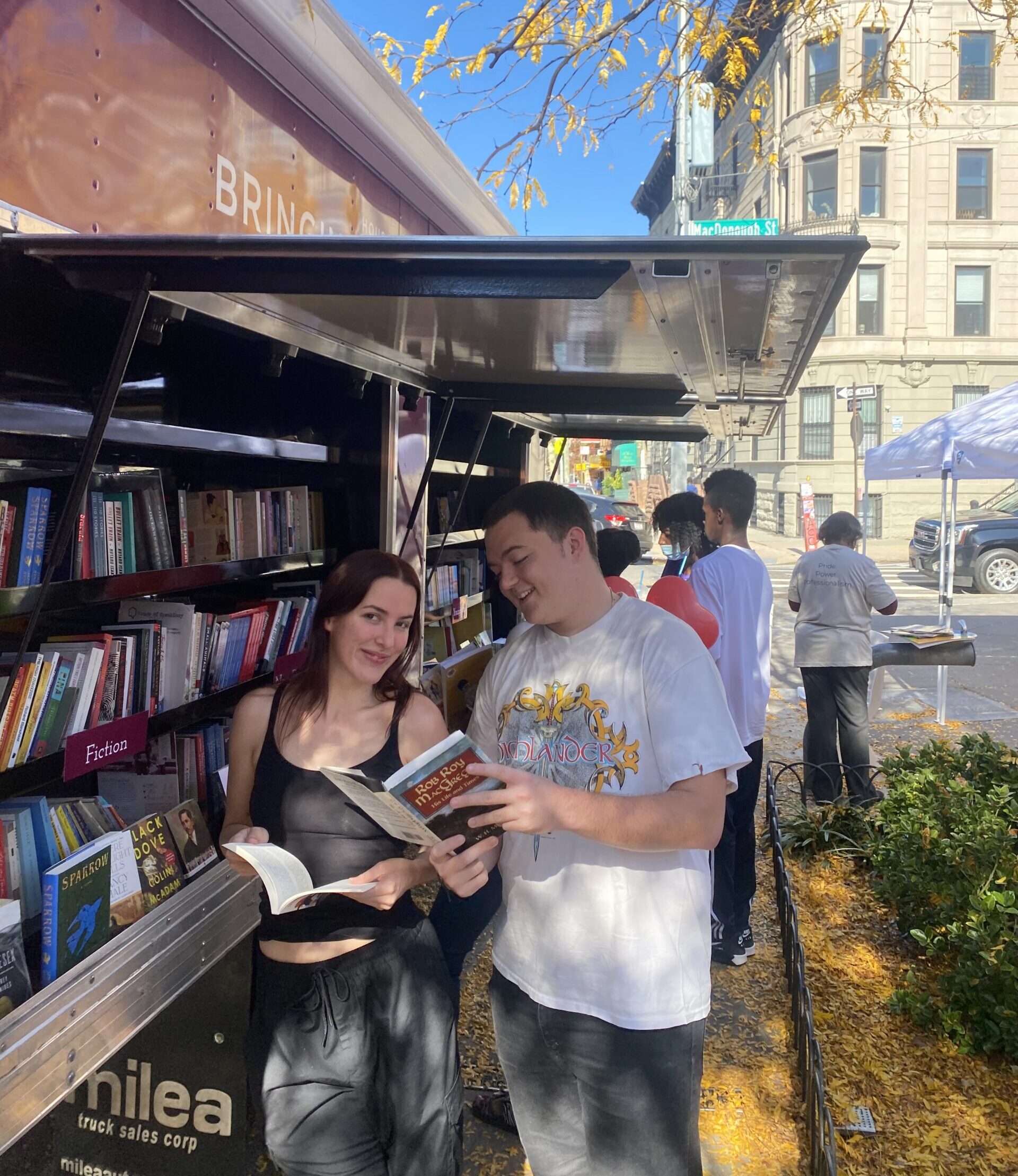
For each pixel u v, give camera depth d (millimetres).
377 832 1778
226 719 2789
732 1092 2787
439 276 1605
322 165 2643
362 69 2734
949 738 6902
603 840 1499
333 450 3258
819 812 4848
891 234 23109
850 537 5125
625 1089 1637
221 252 1572
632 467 23328
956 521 14711
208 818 2533
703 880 1708
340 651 1835
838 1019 3180
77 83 1690
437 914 2717
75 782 2445
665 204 26922
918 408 23812
